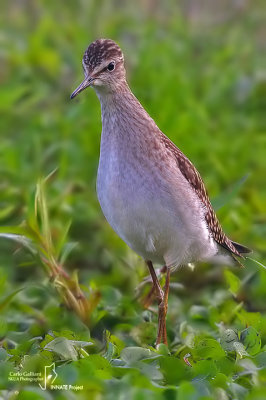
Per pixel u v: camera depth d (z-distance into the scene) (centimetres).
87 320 1101
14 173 1505
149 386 870
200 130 1590
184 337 1073
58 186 1450
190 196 1051
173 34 1988
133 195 1033
